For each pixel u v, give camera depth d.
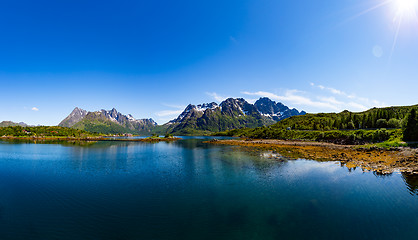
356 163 39.84
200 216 18.84
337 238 14.81
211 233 15.84
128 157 57.34
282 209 20.08
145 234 15.84
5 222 17.70
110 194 24.86
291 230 16.08
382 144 57.94
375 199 21.78
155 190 26.31
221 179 31.39
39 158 55.12
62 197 23.88
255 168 39.22
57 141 137.88
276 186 27.33
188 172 36.53
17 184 29.06
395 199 21.62
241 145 94.75
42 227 16.86
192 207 20.86
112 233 15.97
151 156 59.25
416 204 20.28
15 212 19.73
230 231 16.12
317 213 18.97
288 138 114.94
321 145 77.38
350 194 23.48
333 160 45.19
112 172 36.88
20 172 36.97
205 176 33.41
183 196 24.06
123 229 16.58
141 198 23.50
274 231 15.99
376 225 16.53
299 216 18.48
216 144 107.50
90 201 22.61
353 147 64.44
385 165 36.03
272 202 21.89
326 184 27.59
